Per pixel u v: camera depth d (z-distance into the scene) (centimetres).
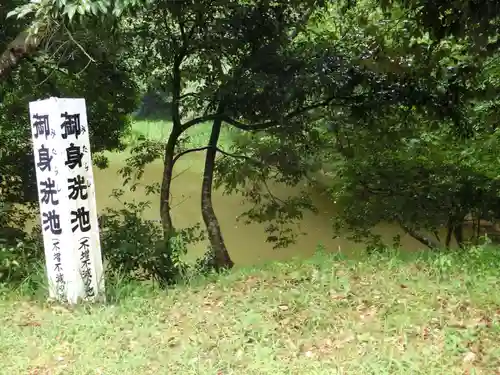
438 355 396
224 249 1107
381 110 1022
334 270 582
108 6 579
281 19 980
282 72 937
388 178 1173
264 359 407
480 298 482
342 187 1249
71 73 964
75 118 527
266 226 1744
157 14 959
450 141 1168
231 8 936
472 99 1026
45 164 525
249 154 1241
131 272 790
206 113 1082
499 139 1059
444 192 1126
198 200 1902
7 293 580
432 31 846
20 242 689
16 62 704
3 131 1133
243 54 976
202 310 510
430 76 974
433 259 602
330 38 1048
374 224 1207
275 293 526
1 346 446
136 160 1342
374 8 1004
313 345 430
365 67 955
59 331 472
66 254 527
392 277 552
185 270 800
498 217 1147
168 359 418
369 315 471
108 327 476
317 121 1178
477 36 734
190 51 1012
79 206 532
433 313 461
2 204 997
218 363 406
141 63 1075
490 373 371
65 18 629
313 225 1694
